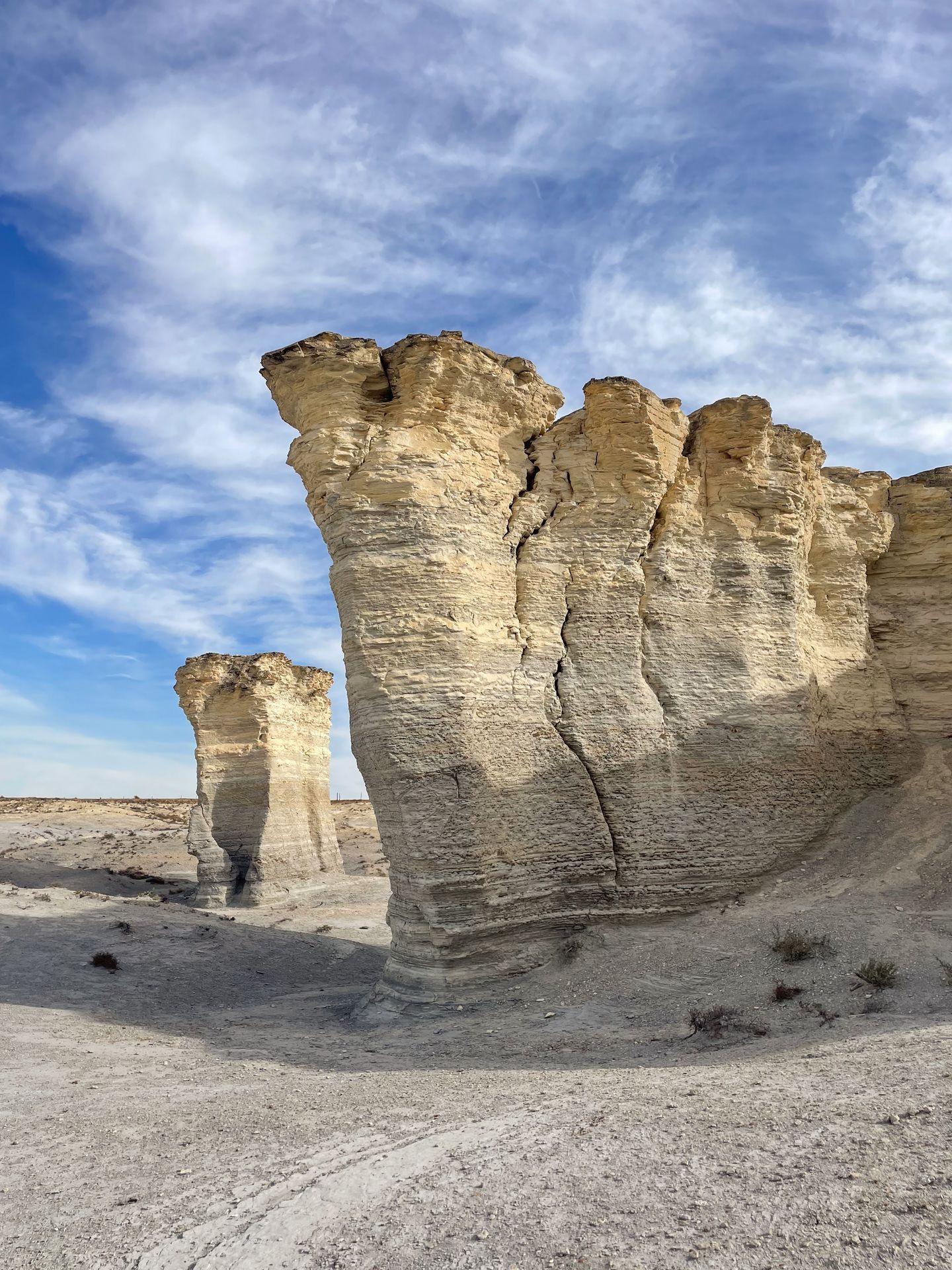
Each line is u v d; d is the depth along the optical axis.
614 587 19.31
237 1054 14.15
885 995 12.02
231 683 39.84
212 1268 5.83
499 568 18.62
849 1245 4.74
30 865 44.06
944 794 19.55
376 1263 5.50
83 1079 12.41
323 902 37.06
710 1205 5.52
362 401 18.14
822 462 22.38
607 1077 10.02
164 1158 8.46
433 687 16.97
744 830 18.70
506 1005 15.62
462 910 16.64
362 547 17.42
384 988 17.42
